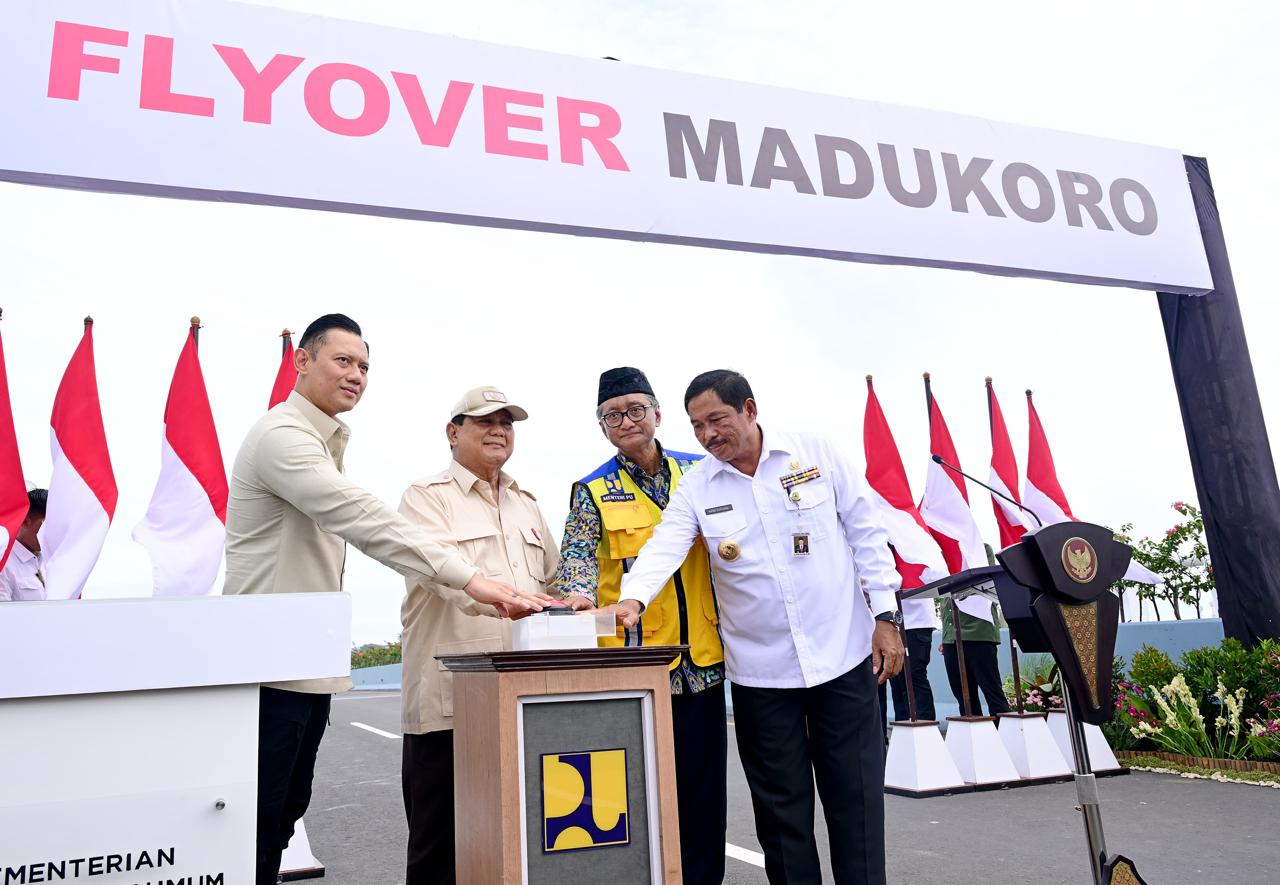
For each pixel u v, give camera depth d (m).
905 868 3.69
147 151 3.46
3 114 3.31
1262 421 5.66
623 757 1.74
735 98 4.52
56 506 5.20
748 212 4.39
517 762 1.64
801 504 2.80
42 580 5.33
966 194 4.84
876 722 2.73
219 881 1.46
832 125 4.68
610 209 4.15
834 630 2.73
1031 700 6.66
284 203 3.72
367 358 2.62
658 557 2.73
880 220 4.62
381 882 3.84
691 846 2.83
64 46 3.44
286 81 3.73
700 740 2.85
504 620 2.67
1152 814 4.55
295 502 2.31
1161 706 6.08
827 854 4.25
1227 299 5.66
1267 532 5.56
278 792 2.19
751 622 2.75
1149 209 5.29
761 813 2.68
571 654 1.69
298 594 1.56
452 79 4.01
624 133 4.26
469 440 2.84
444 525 2.71
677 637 2.88
